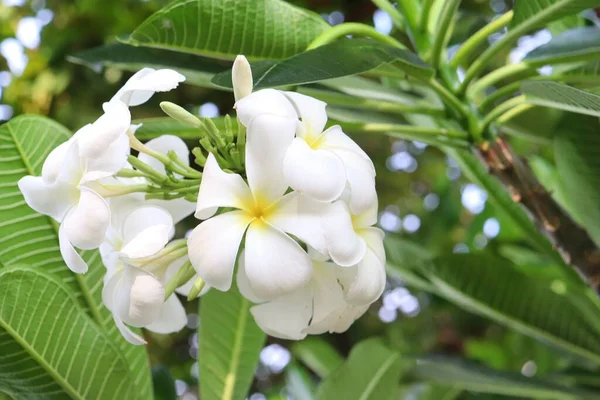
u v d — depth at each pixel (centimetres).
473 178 95
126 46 91
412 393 129
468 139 83
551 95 73
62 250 64
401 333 222
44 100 207
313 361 137
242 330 86
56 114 205
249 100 62
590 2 75
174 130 81
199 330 86
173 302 69
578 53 76
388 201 259
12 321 70
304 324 66
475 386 96
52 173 64
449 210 212
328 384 96
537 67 80
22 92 210
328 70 67
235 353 85
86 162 63
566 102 72
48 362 71
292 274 59
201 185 61
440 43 81
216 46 78
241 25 77
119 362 72
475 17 113
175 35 77
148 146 71
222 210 68
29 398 72
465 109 82
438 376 99
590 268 82
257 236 60
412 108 84
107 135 63
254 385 252
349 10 195
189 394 236
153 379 95
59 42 205
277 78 66
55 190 65
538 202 82
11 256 75
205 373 85
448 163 241
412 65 74
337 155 62
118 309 64
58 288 70
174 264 68
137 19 207
